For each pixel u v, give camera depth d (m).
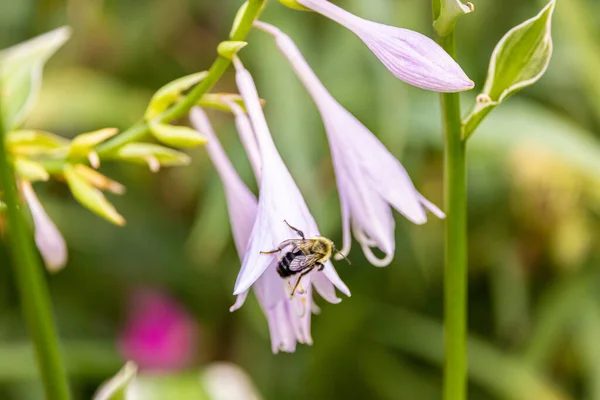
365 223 0.41
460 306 0.42
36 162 0.43
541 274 0.71
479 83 0.70
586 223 0.67
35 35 0.73
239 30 0.40
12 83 0.46
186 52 0.74
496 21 0.72
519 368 0.65
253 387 0.67
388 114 0.61
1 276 0.70
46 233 0.45
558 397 0.64
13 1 0.72
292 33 0.65
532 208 0.67
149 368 0.71
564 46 0.70
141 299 0.72
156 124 0.42
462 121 0.41
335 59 0.65
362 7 0.61
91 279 0.73
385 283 0.71
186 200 0.74
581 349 0.65
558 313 0.66
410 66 0.38
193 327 0.72
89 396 0.71
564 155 0.61
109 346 0.71
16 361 0.65
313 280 0.40
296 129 0.62
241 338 0.73
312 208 0.61
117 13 0.73
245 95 0.40
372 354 0.72
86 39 0.73
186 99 0.41
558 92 0.73
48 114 0.67
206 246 0.66
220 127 0.68
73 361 0.68
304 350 0.71
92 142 0.43
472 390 0.71
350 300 0.70
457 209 0.41
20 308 0.71
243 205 0.42
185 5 0.72
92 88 0.68
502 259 0.69
